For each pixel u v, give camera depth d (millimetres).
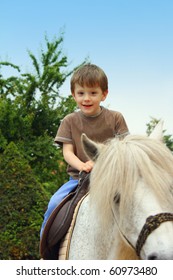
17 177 7684
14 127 15531
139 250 2410
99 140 3666
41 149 15594
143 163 2475
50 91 17500
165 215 2342
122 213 2451
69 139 3693
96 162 2713
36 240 7324
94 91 3600
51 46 18016
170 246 2252
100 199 2557
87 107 3609
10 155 7895
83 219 2994
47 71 17109
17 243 7238
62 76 17500
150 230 2324
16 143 15461
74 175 3645
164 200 2391
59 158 15883
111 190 2506
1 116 15344
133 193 2428
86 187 3223
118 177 2494
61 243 3252
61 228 3193
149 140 2631
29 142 15656
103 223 2664
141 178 2469
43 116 16750
